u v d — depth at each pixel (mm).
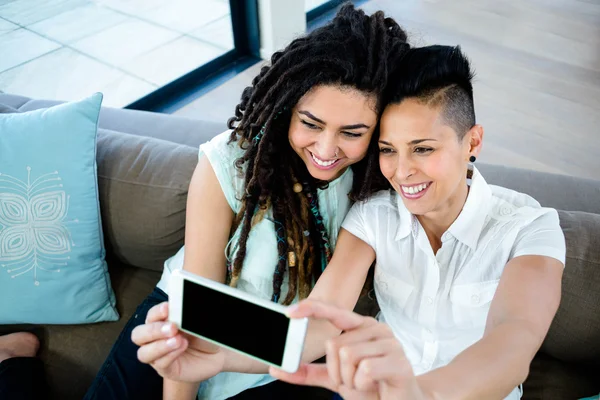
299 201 1059
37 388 1155
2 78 2412
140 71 2621
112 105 2422
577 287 987
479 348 746
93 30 2738
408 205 901
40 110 1218
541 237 882
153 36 2797
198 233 1048
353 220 1037
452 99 819
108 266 1391
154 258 1315
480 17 3227
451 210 925
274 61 984
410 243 982
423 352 1022
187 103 2621
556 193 1207
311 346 935
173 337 692
